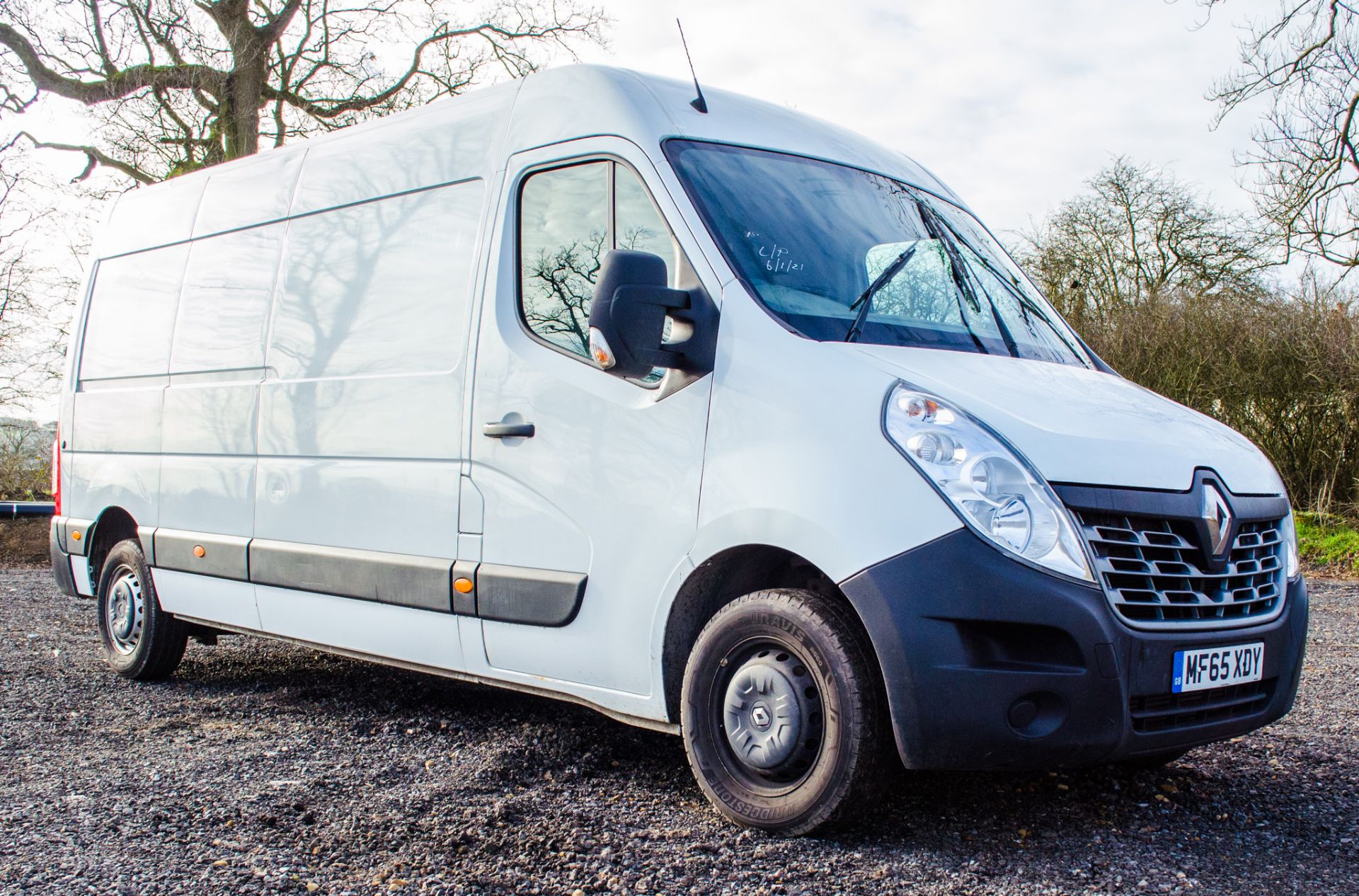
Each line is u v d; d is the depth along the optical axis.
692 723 3.54
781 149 4.26
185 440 5.70
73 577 6.50
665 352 3.56
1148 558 3.21
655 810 3.61
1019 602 3.00
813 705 3.28
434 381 4.41
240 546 5.27
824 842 3.28
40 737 4.69
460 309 4.38
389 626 4.59
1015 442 3.15
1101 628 3.02
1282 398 13.12
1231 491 3.43
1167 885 3.01
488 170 4.42
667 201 3.79
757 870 3.08
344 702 5.34
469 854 3.21
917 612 3.05
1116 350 14.34
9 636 7.42
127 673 5.97
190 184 6.16
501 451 4.13
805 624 3.26
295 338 5.12
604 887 2.97
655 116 3.99
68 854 3.22
